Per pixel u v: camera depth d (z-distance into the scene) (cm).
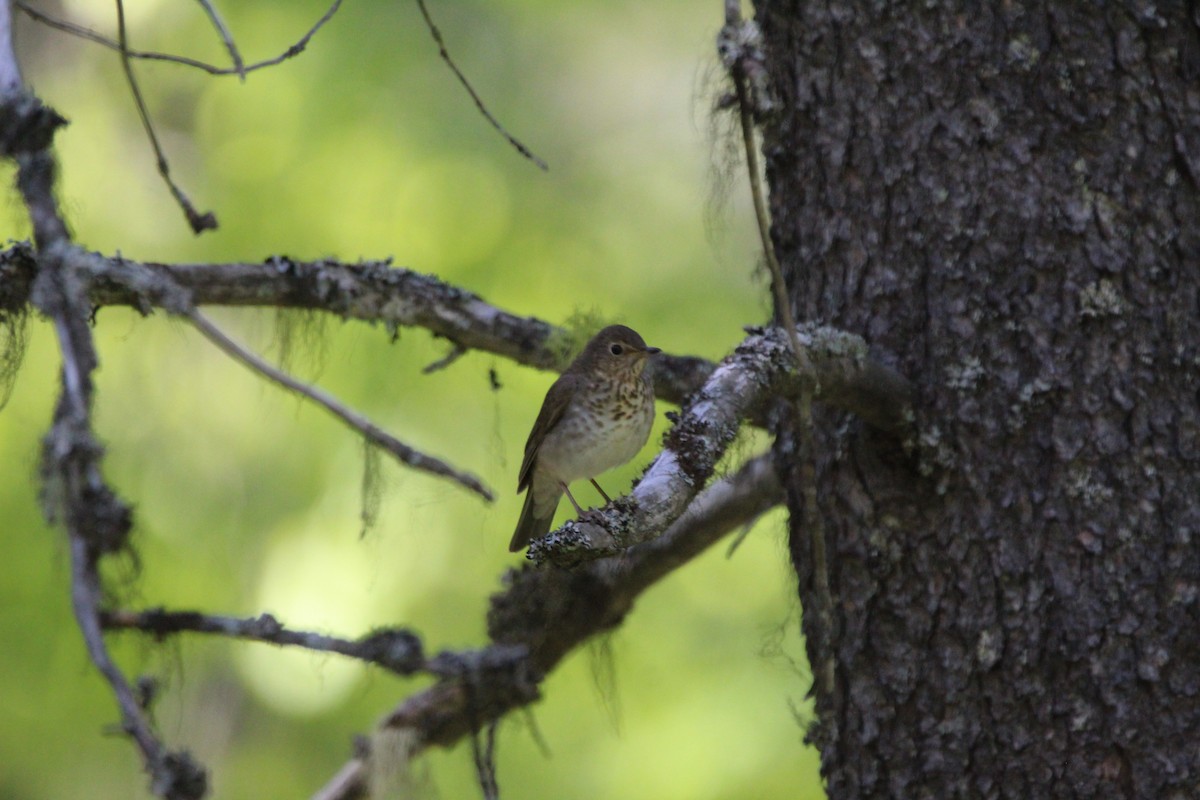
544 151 1755
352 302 841
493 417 1528
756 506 942
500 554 1502
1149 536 704
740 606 1552
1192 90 741
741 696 1469
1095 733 691
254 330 1512
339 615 1468
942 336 745
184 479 1548
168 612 727
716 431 649
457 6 1747
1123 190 732
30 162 565
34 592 1470
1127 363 719
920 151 762
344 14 1648
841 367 705
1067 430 719
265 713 1695
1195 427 712
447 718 1013
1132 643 695
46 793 1550
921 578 738
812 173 798
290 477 1534
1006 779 703
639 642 1538
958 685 721
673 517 617
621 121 1891
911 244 759
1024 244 737
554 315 1611
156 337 1590
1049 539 714
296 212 1581
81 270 539
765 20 816
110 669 475
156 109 1697
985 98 752
